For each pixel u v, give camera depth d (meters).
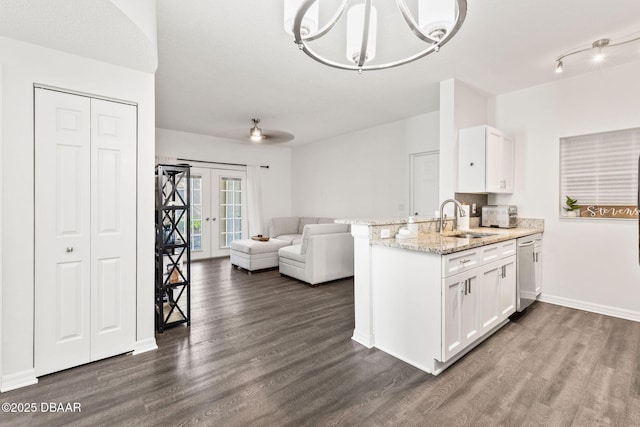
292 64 2.97
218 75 3.23
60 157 2.04
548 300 3.45
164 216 2.85
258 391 1.85
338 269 4.47
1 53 1.83
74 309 2.10
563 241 3.33
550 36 2.46
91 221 2.16
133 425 1.56
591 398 1.76
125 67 2.26
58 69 2.01
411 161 4.88
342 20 2.25
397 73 3.16
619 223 3.01
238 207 6.78
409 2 2.01
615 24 2.29
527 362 2.17
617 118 2.98
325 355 2.30
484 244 2.40
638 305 2.92
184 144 5.95
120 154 2.27
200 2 2.04
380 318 2.41
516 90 3.61
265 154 7.19
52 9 1.56
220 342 2.50
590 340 2.50
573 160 3.29
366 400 1.76
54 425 1.56
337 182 6.26
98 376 2.00
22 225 1.91
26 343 1.92
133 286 2.33
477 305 2.36
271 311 3.21
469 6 2.07
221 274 4.93
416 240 2.46
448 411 1.66
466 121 3.46
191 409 1.68
